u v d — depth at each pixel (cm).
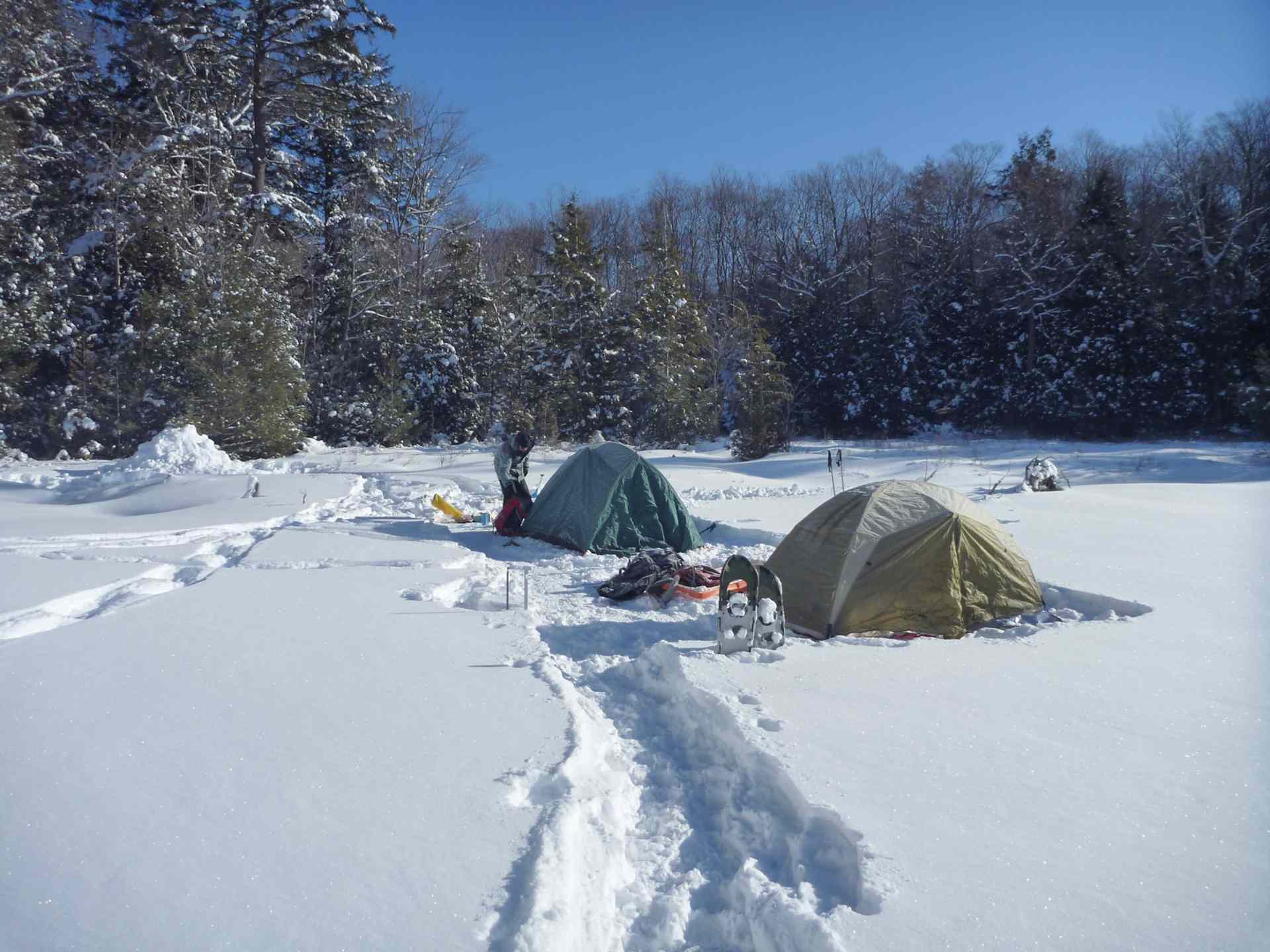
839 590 756
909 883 329
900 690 557
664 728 540
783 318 4738
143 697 547
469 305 3578
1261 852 352
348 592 871
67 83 3142
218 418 2511
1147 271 4006
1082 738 473
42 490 1850
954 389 4284
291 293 3394
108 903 319
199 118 3228
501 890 332
